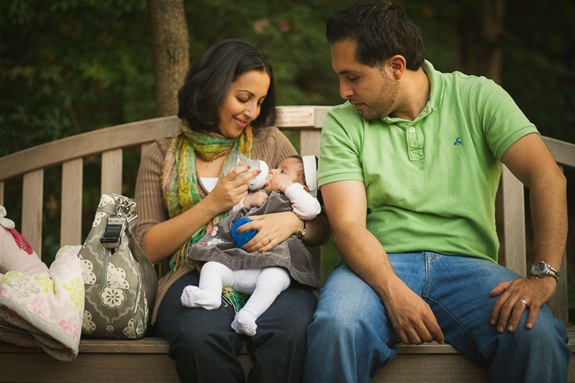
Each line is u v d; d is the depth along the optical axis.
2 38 4.05
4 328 2.23
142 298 2.35
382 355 2.19
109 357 2.29
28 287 2.19
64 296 2.21
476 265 2.33
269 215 2.49
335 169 2.46
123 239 2.38
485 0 5.47
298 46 4.96
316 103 5.15
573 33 6.52
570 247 5.71
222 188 2.54
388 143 2.46
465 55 5.94
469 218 2.39
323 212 2.65
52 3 3.81
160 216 2.70
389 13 2.37
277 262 2.36
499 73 5.54
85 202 4.03
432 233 2.41
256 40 4.83
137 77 4.19
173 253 2.68
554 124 5.96
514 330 2.11
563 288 2.71
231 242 2.46
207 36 4.78
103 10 3.93
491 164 2.44
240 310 2.27
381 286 2.24
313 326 2.19
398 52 2.37
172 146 2.72
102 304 2.30
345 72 2.38
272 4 4.98
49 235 3.83
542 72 6.12
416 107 2.46
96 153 2.88
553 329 2.11
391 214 2.46
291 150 2.78
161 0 3.23
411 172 2.42
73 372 2.29
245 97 2.62
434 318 2.21
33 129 3.82
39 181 2.88
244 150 2.70
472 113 2.42
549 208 2.23
